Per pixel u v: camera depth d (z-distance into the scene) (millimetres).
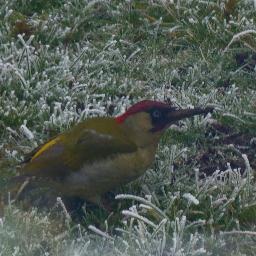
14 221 11875
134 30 17000
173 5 17297
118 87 15195
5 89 14789
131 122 12227
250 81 15703
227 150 14047
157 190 12961
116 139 12141
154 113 12203
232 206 12508
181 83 15656
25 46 15195
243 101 14766
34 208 12297
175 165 13625
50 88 14820
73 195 12516
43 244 11688
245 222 12391
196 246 11750
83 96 14883
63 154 12242
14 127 14172
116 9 17453
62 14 17141
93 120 12492
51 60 15633
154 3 17438
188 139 14195
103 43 16547
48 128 14016
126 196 12055
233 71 15945
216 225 12242
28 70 15117
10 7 17141
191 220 12375
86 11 17188
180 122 14398
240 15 16891
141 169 12297
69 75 15102
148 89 15312
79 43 16562
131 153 12133
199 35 16672
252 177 12844
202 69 15945
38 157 12375
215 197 12656
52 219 12352
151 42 16672
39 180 12398
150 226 12117
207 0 17281
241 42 16469
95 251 11508
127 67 15812
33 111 14312
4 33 16328
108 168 12125
